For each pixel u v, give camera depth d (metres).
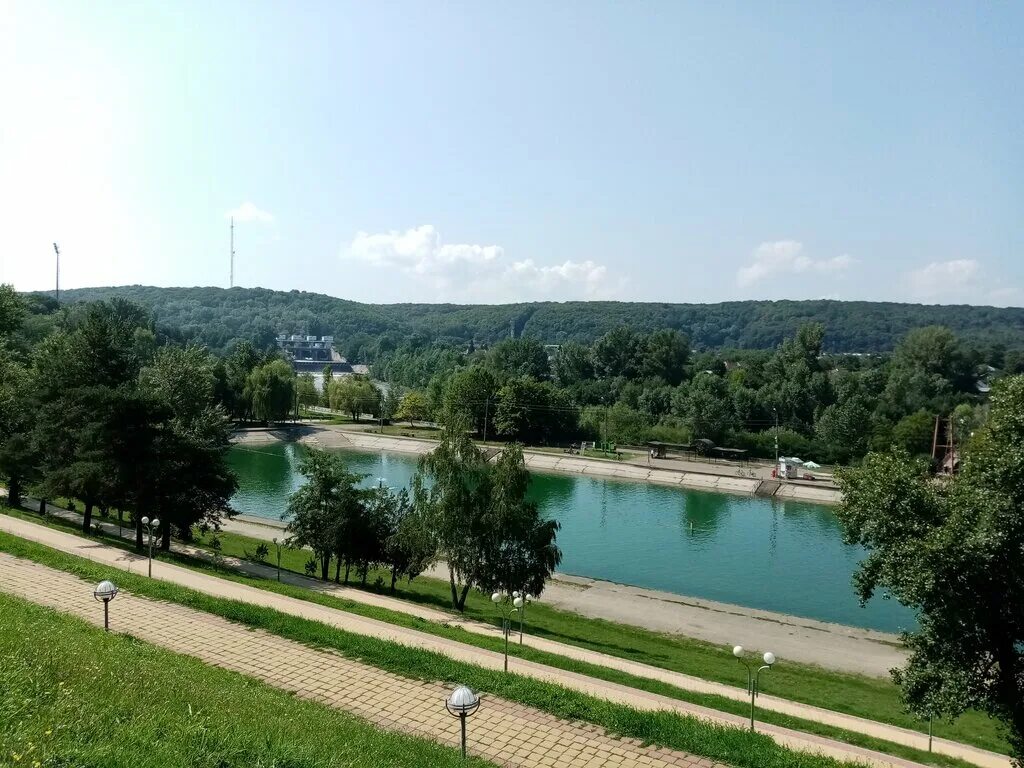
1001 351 172.62
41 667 13.74
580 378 176.12
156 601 28.28
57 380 51.12
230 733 12.78
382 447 135.38
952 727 32.28
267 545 59.69
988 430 22.77
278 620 26.45
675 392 147.75
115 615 26.16
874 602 57.56
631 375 173.62
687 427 132.88
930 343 147.75
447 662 23.58
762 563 67.88
